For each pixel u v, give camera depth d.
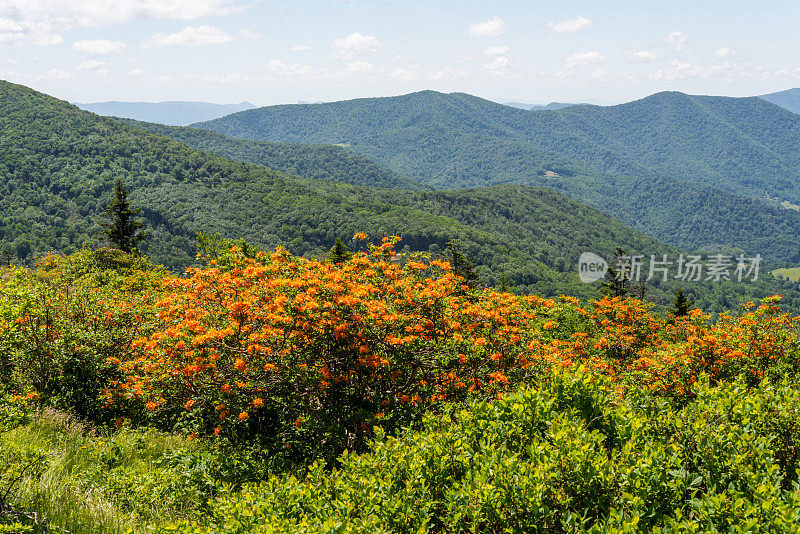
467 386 6.90
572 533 2.87
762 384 4.79
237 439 6.80
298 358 6.50
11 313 7.73
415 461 3.53
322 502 3.39
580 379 4.54
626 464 3.40
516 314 7.58
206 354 6.51
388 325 6.55
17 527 3.48
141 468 5.62
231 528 3.16
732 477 3.32
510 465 3.29
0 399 6.62
